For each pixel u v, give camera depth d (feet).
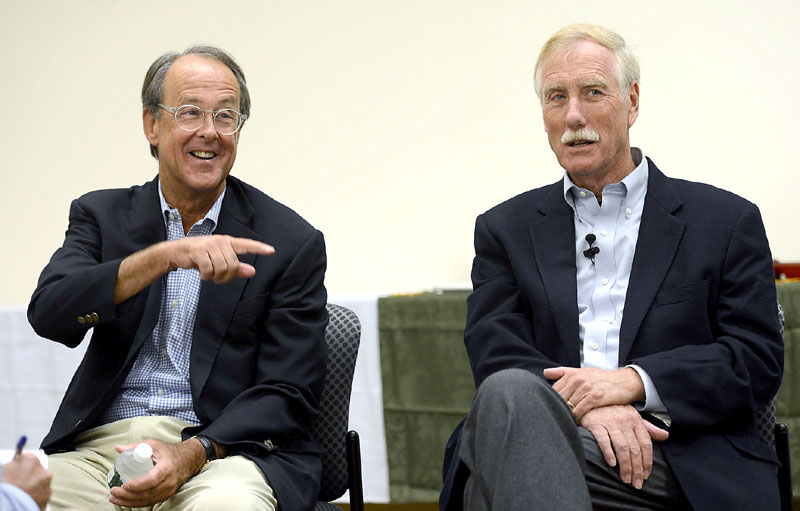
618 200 8.14
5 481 5.41
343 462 8.13
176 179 8.25
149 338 8.02
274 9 17.30
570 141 8.02
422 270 16.76
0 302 18.10
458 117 16.60
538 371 7.59
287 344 7.83
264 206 8.42
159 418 7.76
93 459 7.68
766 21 15.15
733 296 7.65
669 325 7.63
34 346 12.45
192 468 7.07
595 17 15.93
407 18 16.76
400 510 13.26
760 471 7.11
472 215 16.53
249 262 8.05
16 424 12.47
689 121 15.48
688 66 15.48
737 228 7.78
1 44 18.22
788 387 10.58
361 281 17.03
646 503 7.14
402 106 16.84
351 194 17.07
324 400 8.12
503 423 6.21
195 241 7.23
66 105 18.03
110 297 7.44
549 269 8.08
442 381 11.48
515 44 16.30
